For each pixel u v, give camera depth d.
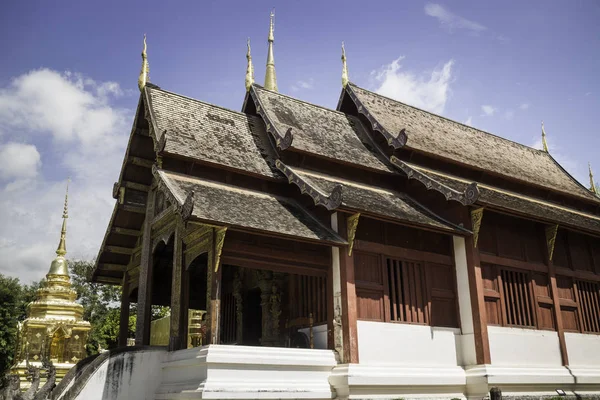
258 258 14.73
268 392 13.06
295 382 13.79
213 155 16.64
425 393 15.28
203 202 14.28
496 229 18.31
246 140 18.67
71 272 51.09
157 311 43.56
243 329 19.30
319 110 21.67
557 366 18.06
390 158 19.88
